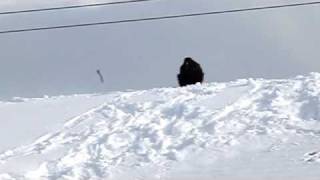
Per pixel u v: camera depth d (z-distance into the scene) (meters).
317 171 32.06
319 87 44.62
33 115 48.69
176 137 39.88
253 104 43.81
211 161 36.00
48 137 43.00
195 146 38.28
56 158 38.62
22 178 35.75
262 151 36.47
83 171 36.47
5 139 43.53
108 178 35.12
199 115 42.59
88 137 41.59
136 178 34.34
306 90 44.19
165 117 43.22
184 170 35.00
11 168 37.22
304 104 42.31
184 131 40.53
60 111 48.88
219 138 39.00
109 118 44.91
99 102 50.06
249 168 33.81
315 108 41.59
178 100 46.09
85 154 39.06
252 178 31.72
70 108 49.41
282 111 41.97
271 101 43.53
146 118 43.53
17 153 40.31
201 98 46.16
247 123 40.72
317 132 38.50
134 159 37.66
